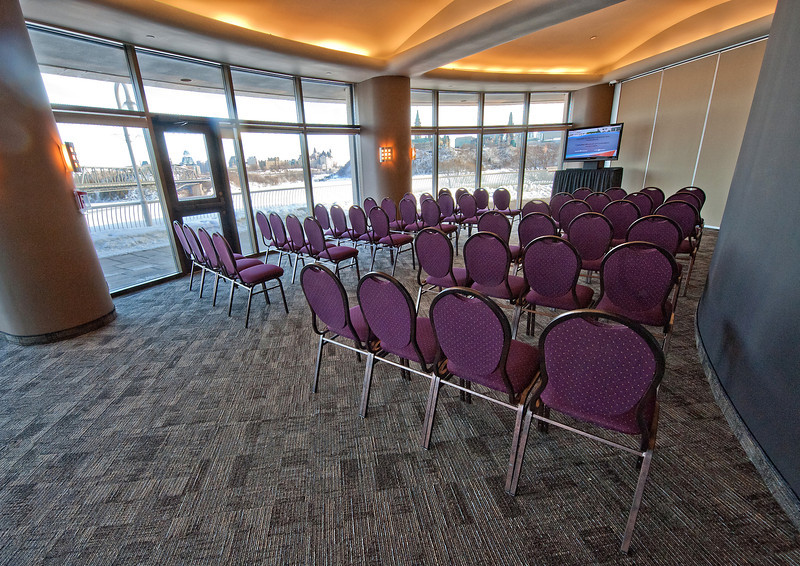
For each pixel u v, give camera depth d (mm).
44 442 2072
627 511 1534
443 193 6578
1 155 2910
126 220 5305
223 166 5637
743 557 1332
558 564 1343
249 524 1546
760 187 2168
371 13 5176
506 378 1521
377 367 2707
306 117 6875
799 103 1819
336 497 1658
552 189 9961
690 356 2656
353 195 8219
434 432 2037
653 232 2965
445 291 1454
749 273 2086
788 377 1554
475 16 4961
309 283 2066
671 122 7746
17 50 2939
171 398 2439
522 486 1673
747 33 5820
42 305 3225
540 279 2539
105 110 4270
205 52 4824
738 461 1745
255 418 2213
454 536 1462
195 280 5051
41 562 1418
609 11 5996
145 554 1437
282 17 4867
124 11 3510
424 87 8328
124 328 3561
